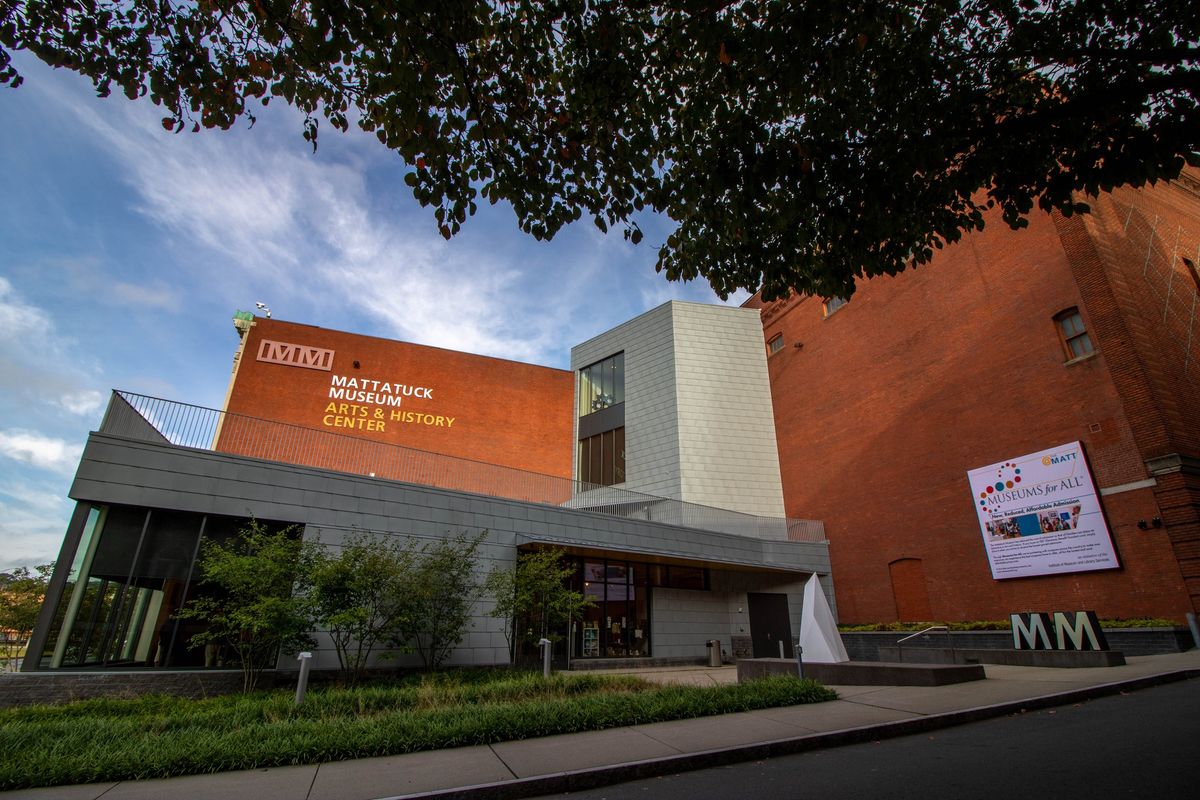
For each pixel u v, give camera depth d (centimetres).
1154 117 605
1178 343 1733
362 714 780
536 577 1449
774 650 2188
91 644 1040
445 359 3033
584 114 661
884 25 641
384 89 578
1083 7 615
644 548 1875
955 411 2047
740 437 2830
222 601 1148
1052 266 1798
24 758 542
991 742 629
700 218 742
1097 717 729
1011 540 1789
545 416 3155
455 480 1823
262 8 539
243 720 743
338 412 2716
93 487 1080
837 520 2467
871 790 479
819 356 2716
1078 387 1678
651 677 1364
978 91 667
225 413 1398
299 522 1271
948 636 1794
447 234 636
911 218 698
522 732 684
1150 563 1455
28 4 525
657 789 517
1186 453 1475
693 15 564
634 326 3162
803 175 651
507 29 618
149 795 487
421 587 1223
